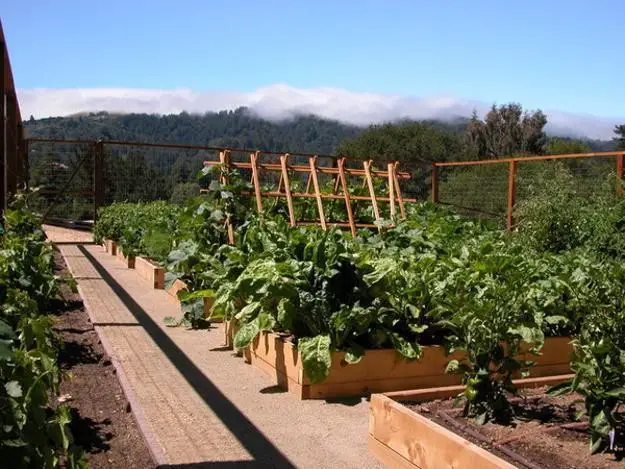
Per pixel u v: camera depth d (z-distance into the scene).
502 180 15.16
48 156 16.28
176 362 5.28
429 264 5.43
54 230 17.77
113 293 8.60
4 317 4.05
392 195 10.22
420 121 41.97
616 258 7.44
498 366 3.48
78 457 2.47
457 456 2.87
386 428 3.41
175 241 8.53
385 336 4.60
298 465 3.37
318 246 4.80
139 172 16.62
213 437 3.71
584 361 3.09
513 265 5.57
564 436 3.22
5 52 9.38
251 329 4.88
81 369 4.89
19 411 2.06
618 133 42.09
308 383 4.41
